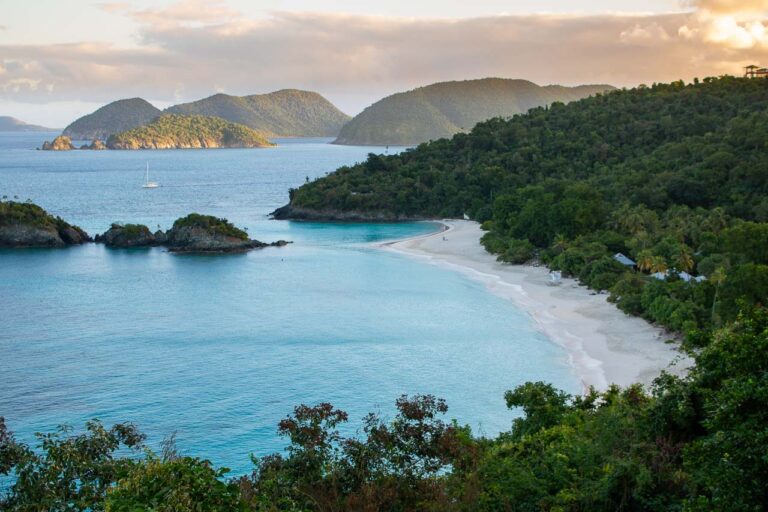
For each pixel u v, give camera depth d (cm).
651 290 8694
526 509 2744
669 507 2564
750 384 2197
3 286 11644
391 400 6419
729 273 7694
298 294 10919
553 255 12750
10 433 2833
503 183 19612
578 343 7906
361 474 2736
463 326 8856
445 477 2839
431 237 16638
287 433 2892
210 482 1945
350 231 18338
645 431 3083
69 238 16162
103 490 2302
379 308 9919
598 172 18275
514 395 4388
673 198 14712
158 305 10275
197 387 6775
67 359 7650
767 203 12938
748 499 2052
